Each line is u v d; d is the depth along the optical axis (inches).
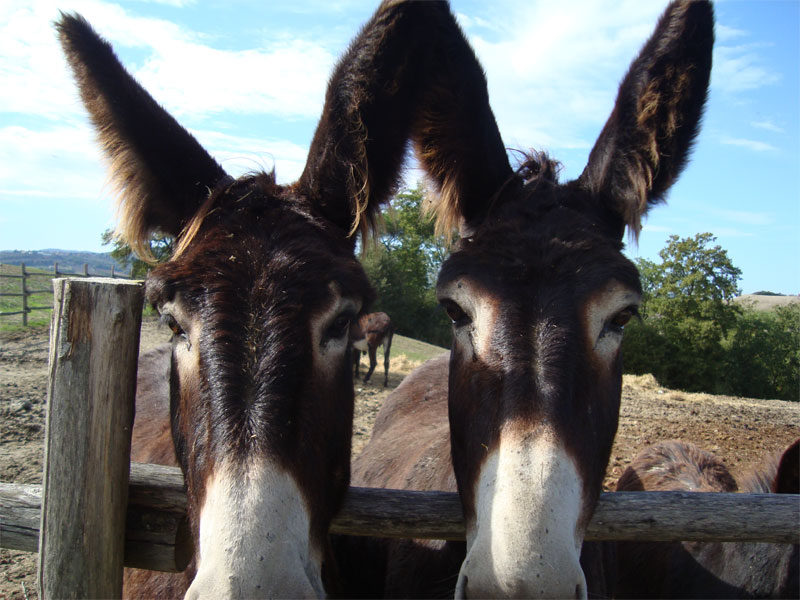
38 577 30.5
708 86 34.6
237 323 26.7
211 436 25.5
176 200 34.6
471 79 35.6
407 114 35.9
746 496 31.9
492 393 28.3
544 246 30.6
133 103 32.7
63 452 29.6
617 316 30.5
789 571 37.3
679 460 58.9
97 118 32.9
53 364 29.6
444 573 35.9
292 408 26.2
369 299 31.9
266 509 23.9
